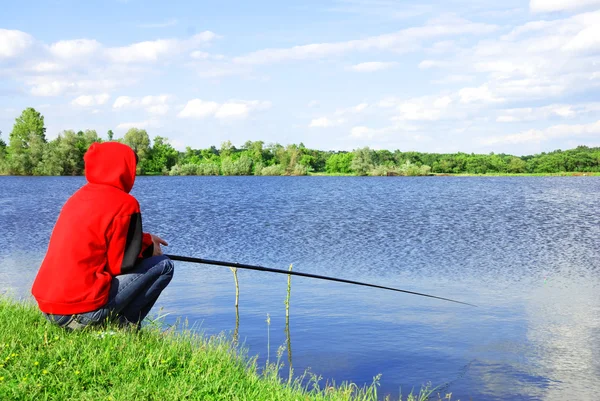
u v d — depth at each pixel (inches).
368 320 409.4
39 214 1428.4
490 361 317.1
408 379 285.6
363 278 633.0
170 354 185.8
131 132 5172.2
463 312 446.6
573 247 928.9
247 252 844.0
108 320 183.6
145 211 1608.0
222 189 2992.1
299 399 181.5
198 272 618.2
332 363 307.0
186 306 446.0
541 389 274.1
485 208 1831.9
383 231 1147.9
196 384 166.7
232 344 332.8
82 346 173.3
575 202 2127.2
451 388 273.4
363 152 5511.8
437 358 320.8
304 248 890.1
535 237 1069.1
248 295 496.1
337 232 1118.4
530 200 2241.6
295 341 349.4
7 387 148.0
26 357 166.1
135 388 155.9
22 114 4633.4
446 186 3503.9
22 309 229.1
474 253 852.0
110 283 179.5
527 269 709.3
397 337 364.5
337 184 3718.0
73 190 2578.7
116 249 176.9
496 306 478.6
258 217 1441.9
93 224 173.2
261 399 169.2
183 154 6053.2
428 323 406.3
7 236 978.7
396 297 502.3
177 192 2682.1
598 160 5649.6
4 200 1942.7
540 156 6097.4
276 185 3516.2
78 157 4392.2
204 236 1034.7
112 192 176.7
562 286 589.6
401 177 5201.8
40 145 4355.3
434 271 690.2
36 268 648.4
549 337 372.8
